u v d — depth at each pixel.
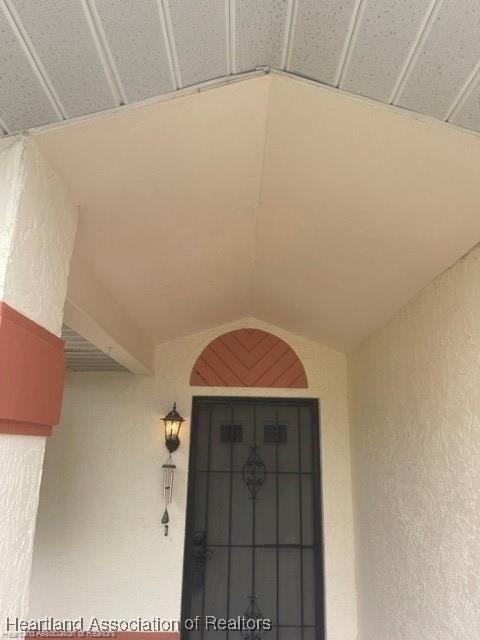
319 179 1.56
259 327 3.54
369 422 2.83
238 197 1.77
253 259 2.44
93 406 3.37
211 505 3.33
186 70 1.06
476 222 1.45
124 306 2.48
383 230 1.71
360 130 1.27
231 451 3.42
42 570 3.11
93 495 3.23
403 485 2.22
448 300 1.78
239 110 1.29
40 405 1.15
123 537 3.16
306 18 0.96
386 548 2.45
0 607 0.97
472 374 1.58
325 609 3.06
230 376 3.43
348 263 2.07
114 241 1.80
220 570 3.22
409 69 1.00
